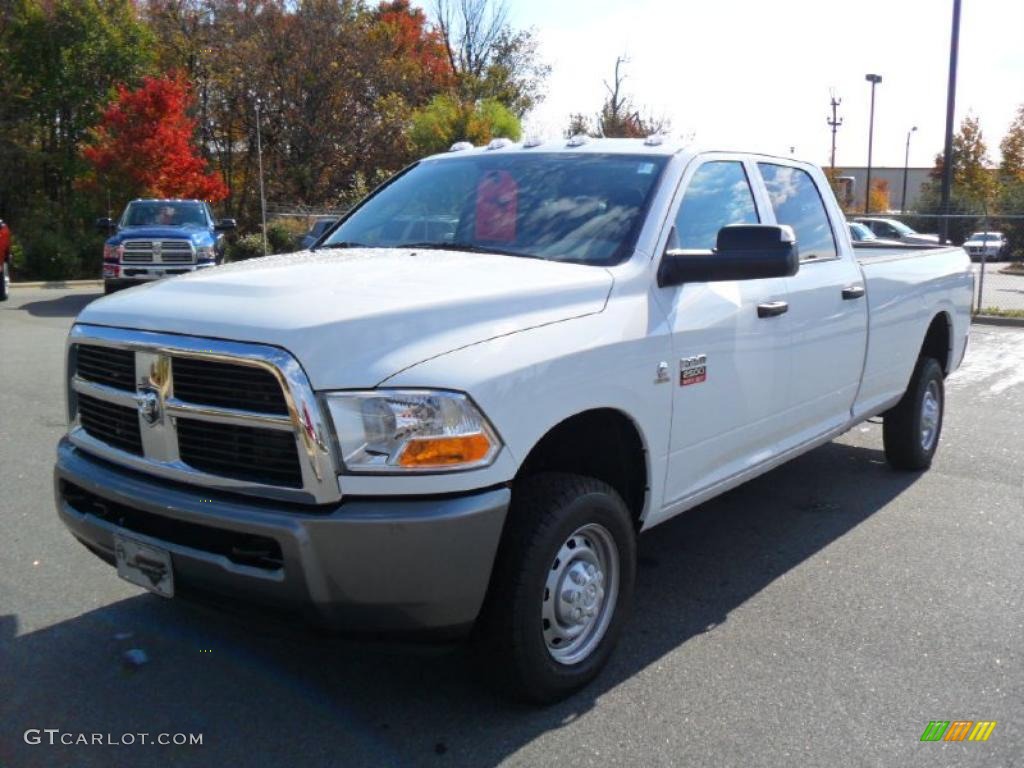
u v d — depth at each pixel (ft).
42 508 18.84
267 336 10.13
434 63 145.89
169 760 10.75
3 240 60.90
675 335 13.15
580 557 11.99
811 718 11.77
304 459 9.93
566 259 13.32
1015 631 14.26
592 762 10.80
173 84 88.89
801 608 15.03
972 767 10.79
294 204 116.37
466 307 10.98
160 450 11.01
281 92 116.26
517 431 10.65
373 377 10.00
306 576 9.92
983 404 31.73
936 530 18.75
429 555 9.98
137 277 56.95
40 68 94.07
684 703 12.09
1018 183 132.46
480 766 10.70
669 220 13.83
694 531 18.66
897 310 19.98
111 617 14.23
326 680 12.56
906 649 13.64
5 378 32.04
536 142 16.55
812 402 17.13
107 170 84.33
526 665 11.21
